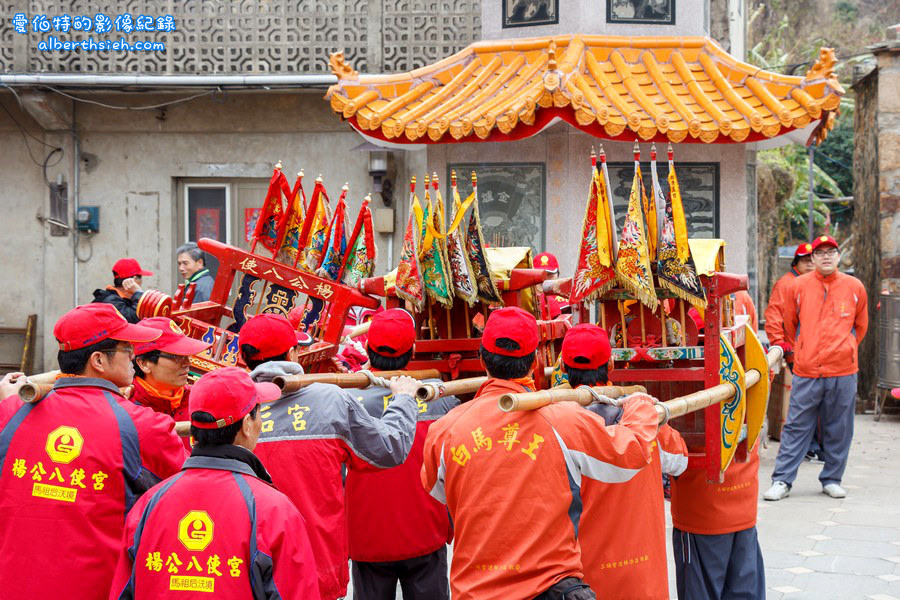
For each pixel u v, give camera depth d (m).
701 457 4.19
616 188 8.12
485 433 3.11
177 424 3.55
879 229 11.28
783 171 16.47
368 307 5.04
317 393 3.56
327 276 5.03
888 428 10.45
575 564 3.04
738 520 4.26
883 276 10.97
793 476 7.31
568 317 5.32
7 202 11.34
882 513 6.79
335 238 4.97
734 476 4.25
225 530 2.59
